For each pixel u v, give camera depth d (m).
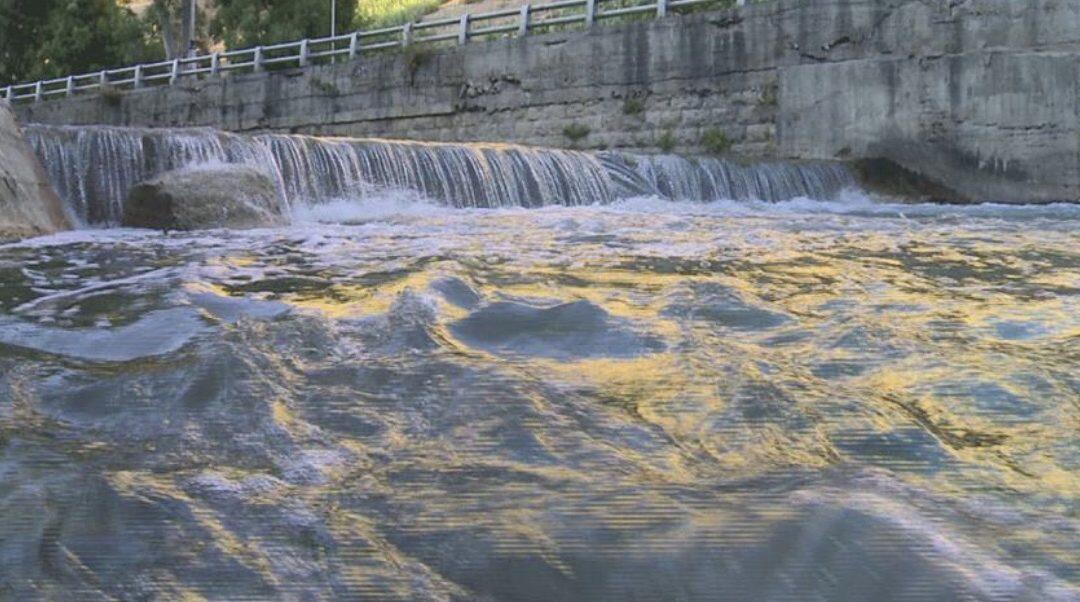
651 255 6.36
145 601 1.73
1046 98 15.66
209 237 8.17
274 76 23.92
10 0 41.34
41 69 41.53
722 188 15.43
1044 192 15.83
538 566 1.83
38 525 2.01
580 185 14.44
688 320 3.91
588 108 19.55
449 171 13.41
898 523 1.94
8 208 8.41
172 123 26.41
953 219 11.51
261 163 11.97
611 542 1.90
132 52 41.81
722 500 2.08
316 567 1.84
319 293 4.66
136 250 6.98
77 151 10.69
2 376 3.11
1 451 2.44
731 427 2.59
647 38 18.88
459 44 21.30
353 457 2.40
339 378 3.03
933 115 16.48
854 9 17.11
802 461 2.34
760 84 17.94
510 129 20.44
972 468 2.28
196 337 3.64
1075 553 1.83
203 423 2.65
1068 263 6.09
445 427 2.60
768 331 3.75
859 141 17.11
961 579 1.73
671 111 18.78
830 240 7.74
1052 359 3.30
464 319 3.86
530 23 20.30
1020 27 15.98
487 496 2.14
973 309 4.27
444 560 1.86
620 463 2.33
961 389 2.93
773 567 1.79
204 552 1.89
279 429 2.59
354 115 22.58
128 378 3.06
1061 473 2.26
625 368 3.16
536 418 2.64
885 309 4.25
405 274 5.31
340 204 12.47
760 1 17.88
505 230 8.89
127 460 2.39
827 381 3.03
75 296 4.67
